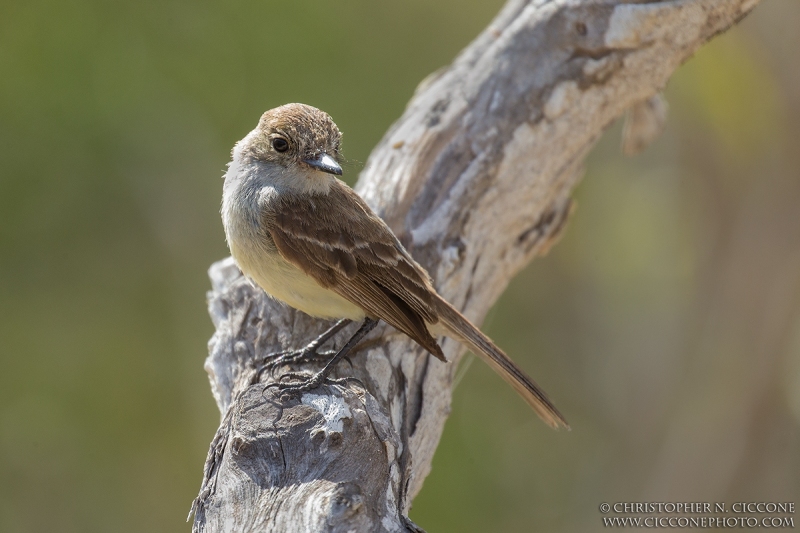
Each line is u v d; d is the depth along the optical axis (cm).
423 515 1599
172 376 1683
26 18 1520
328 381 623
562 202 869
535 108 803
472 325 706
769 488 1543
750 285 1535
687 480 1611
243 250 716
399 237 755
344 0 1764
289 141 717
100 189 1628
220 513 514
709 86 1430
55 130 1558
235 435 549
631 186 1791
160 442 1655
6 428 1605
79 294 1655
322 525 486
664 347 1781
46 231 1611
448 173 785
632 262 1806
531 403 725
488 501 1727
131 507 1619
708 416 1591
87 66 1560
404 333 675
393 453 573
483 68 826
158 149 1650
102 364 1658
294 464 535
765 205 1505
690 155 1605
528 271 2058
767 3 1363
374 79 1808
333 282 696
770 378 1518
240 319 721
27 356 1625
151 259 1689
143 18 1606
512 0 880
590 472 1903
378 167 802
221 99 1683
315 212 703
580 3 802
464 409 1834
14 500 1588
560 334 2080
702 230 1619
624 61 804
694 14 786
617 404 1933
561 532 1855
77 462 1616
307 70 1723
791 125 1431
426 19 1850
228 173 754
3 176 1548
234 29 1675
